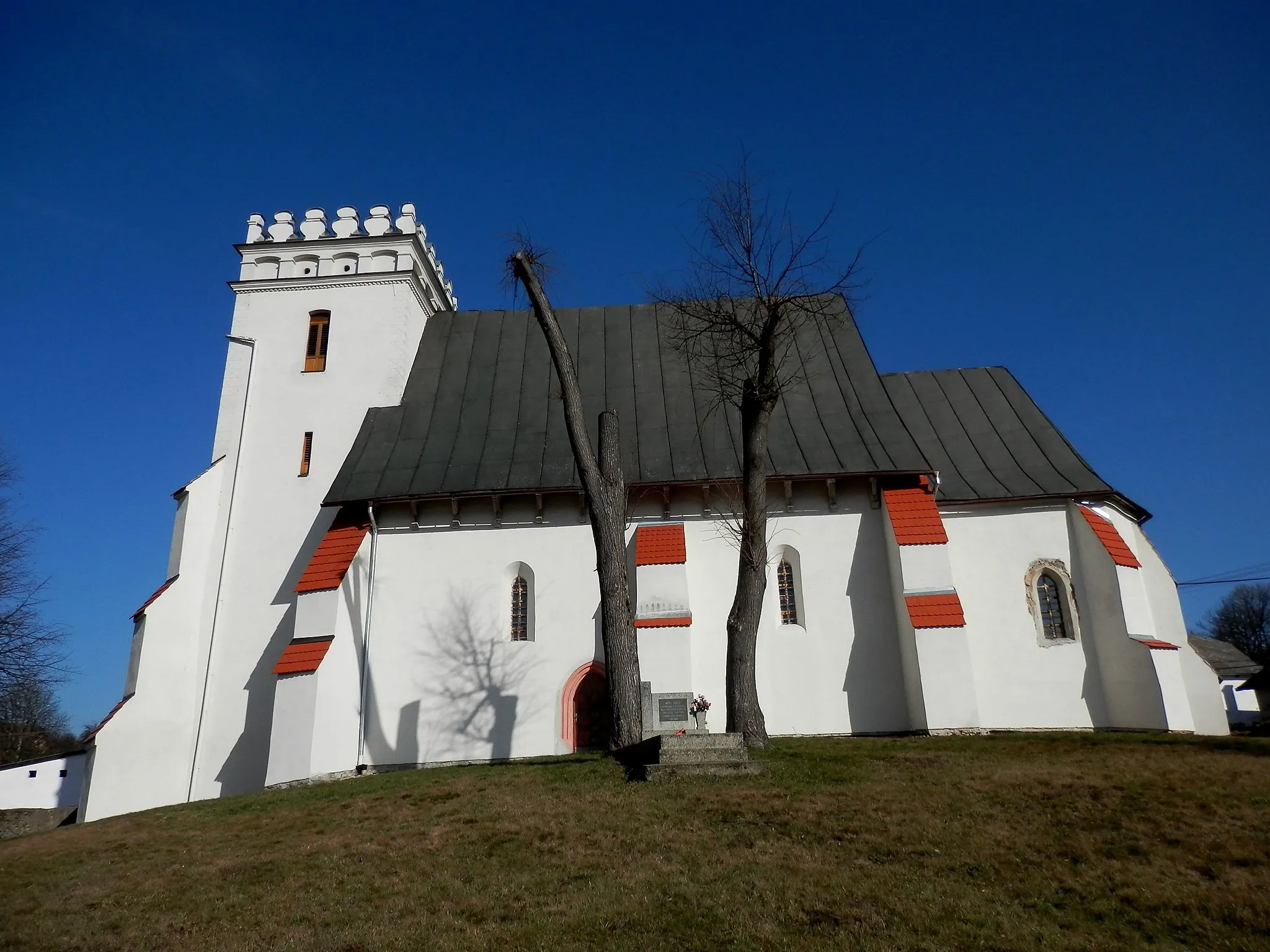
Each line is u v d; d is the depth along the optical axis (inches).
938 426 1107.3
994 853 473.4
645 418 1073.5
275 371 1157.1
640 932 399.9
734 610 768.9
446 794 674.8
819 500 990.4
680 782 636.1
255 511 1087.6
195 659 1026.1
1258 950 364.5
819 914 408.5
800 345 1158.3
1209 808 526.9
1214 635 3142.2
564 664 946.1
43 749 2368.4
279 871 524.7
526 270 860.0
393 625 970.7
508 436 1063.0
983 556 986.1
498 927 415.2
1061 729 924.6
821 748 757.3
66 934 455.8
